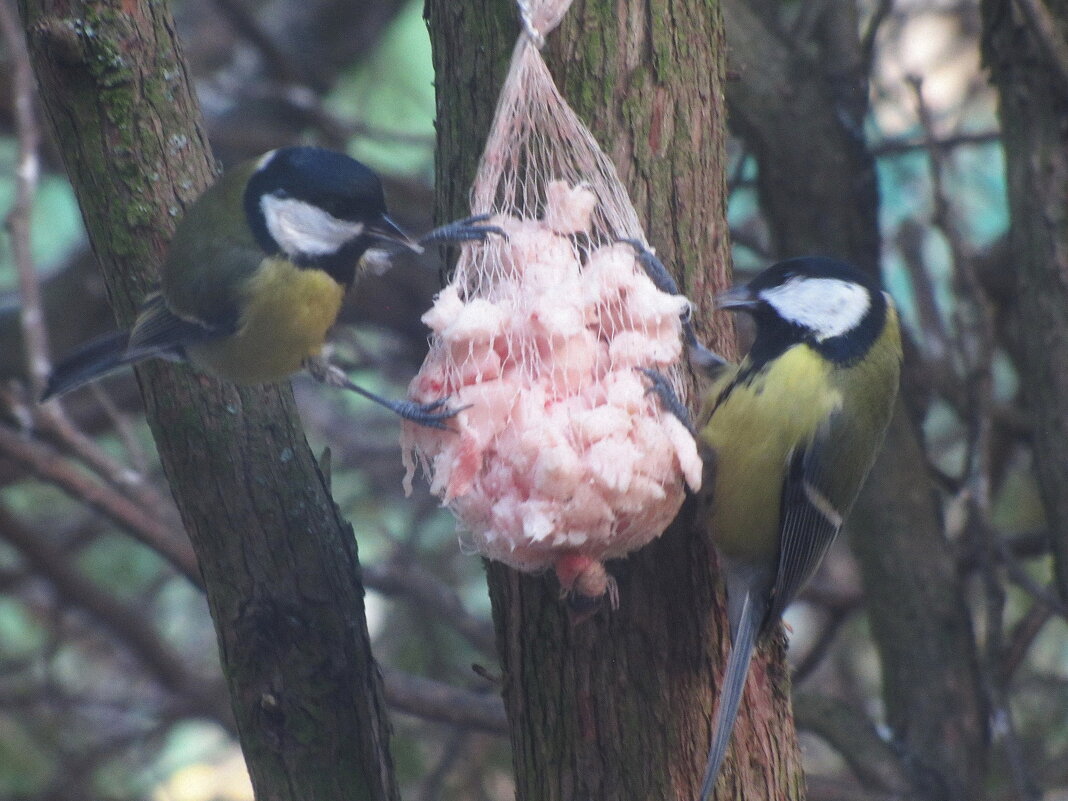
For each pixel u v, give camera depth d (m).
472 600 15.12
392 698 9.93
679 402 6.62
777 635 7.18
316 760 7.23
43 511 16.12
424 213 15.31
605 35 6.55
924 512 10.30
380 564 12.71
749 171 14.55
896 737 10.08
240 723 7.39
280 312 7.55
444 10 6.86
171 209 7.68
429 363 6.61
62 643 14.52
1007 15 9.11
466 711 9.95
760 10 11.23
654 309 6.37
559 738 6.45
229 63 17.80
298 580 7.38
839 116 10.80
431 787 12.02
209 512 7.44
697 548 6.86
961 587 10.26
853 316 7.99
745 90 10.70
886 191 14.91
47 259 17.62
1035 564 14.59
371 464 15.36
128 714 14.61
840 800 9.66
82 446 10.42
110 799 13.74
